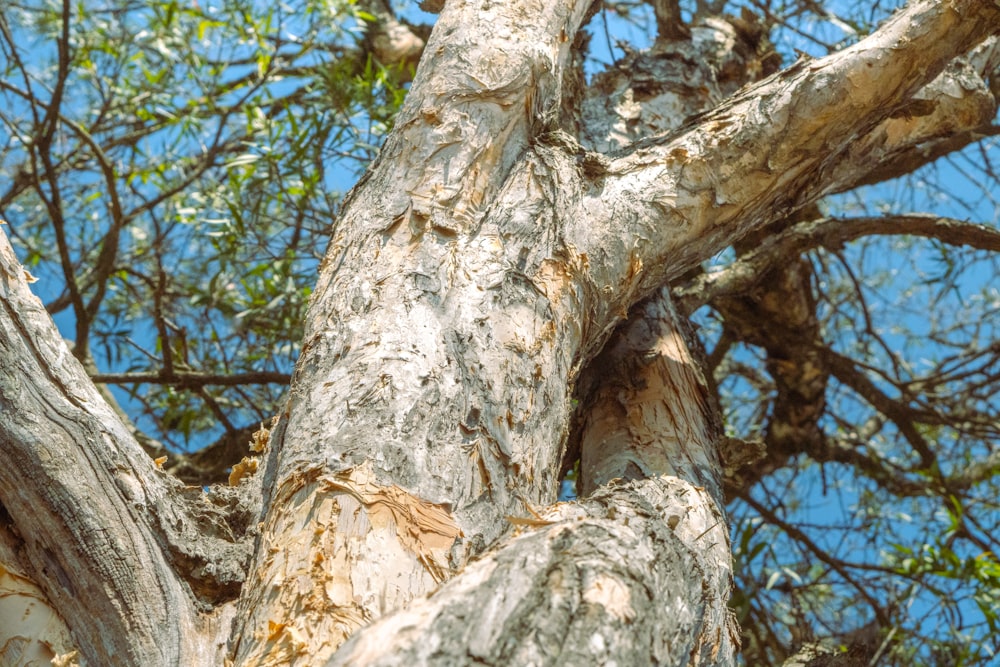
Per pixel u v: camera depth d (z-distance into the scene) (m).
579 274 2.67
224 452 3.98
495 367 2.50
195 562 2.42
